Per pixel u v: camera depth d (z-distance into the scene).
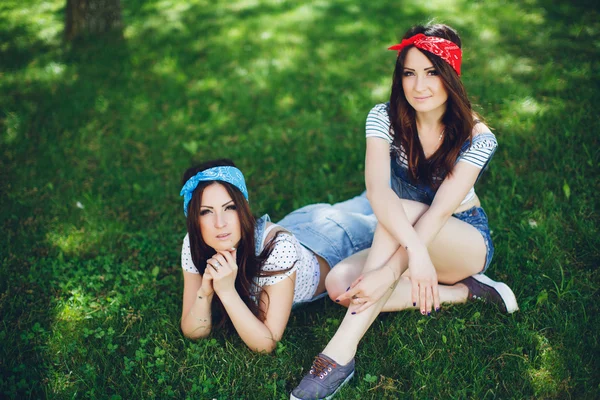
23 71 6.23
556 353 2.54
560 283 2.98
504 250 3.24
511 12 6.76
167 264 3.41
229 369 2.55
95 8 6.89
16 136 4.84
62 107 5.33
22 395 2.51
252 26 7.12
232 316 2.54
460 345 2.62
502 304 2.79
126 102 5.41
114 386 2.54
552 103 4.69
